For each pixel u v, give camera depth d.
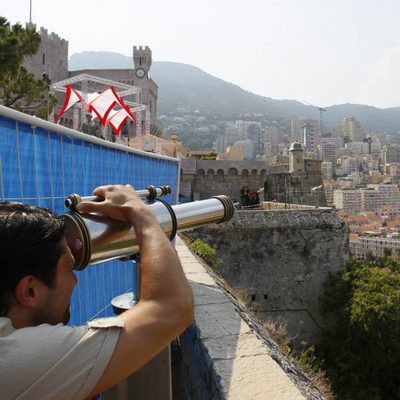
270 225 21.97
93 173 5.11
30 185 3.54
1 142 3.13
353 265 21.98
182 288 1.57
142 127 56.78
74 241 1.72
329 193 174.25
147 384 2.52
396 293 18.66
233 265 21.69
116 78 74.12
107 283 5.50
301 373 4.84
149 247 1.69
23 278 1.40
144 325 1.44
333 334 20.95
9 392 1.23
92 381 1.31
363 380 17.72
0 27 17.52
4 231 1.38
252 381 3.56
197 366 4.75
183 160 39.94
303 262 22.11
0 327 1.33
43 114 21.59
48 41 69.62
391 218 131.62
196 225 2.67
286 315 21.77
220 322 5.20
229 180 41.03
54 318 1.53
